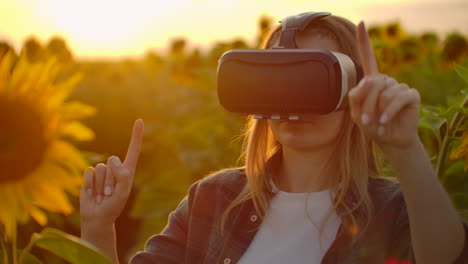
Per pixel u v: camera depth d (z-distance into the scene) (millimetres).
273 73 1400
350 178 1599
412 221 1248
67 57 3471
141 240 4254
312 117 1509
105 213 1485
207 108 5527
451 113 2078
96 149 6898
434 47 6250
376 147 1815
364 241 1532
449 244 1248
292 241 1624
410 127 1125
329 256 1536
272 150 1768
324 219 1575
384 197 1583
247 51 1435
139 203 4250
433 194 1203
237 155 4734
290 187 1691
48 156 887
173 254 1851
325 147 1635
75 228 2967
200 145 4715
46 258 2037
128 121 7359
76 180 902
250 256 1664
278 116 1427
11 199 887
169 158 5484
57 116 888
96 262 983
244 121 4770
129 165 1533
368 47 1134
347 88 1398
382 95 1084
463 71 2061
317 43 1611
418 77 5629
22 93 882
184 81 6262
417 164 1177
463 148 2002
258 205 1702
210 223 1788
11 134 868
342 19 1657
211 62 6164
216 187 1820
